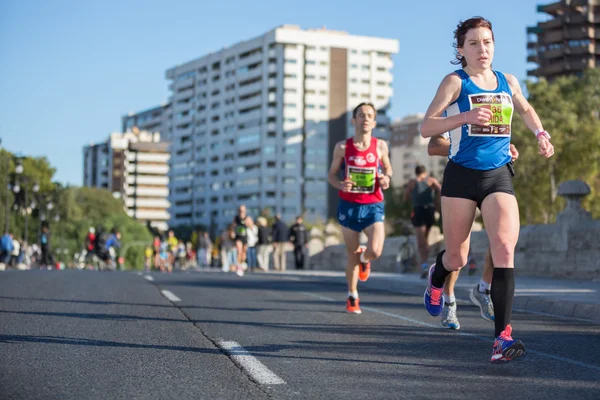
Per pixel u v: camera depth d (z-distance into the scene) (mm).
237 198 181625
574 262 19047
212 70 191750
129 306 11555
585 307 11141
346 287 18547
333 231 39000
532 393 5309
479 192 6809
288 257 39125
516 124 74438
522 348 6309
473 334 8641
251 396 5191
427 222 18750
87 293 13984
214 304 12297
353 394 5270
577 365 6523
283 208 172500
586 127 72438
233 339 8031
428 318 10484
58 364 6414
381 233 10742
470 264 20578
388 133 182625
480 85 6914
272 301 13211
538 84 77875
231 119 184750
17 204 77188
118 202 166250
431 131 6738
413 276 21562
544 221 72500
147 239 125375
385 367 6379
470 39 6875
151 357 6828
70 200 99062
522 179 72375
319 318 10352
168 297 13469
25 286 15695
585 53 150875
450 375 6008
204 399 5094
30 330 8508
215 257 68375
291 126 173375
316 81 175375
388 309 11969
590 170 71750
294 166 173250
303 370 6211
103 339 7926
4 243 47344
